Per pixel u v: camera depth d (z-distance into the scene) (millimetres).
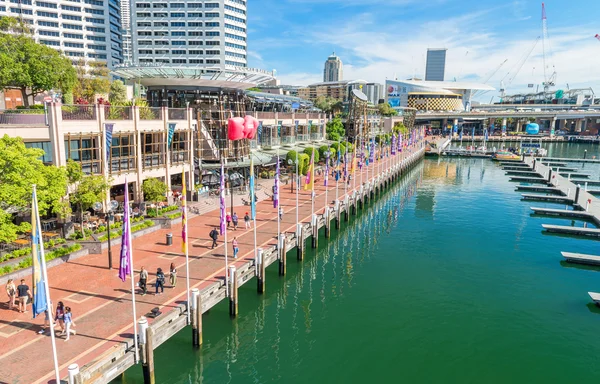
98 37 170625
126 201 22906
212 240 40656
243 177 67375
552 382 25594
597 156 156250
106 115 44750
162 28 166250
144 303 26953
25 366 20203
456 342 29781
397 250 49500
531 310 34750
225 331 29719
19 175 28516
